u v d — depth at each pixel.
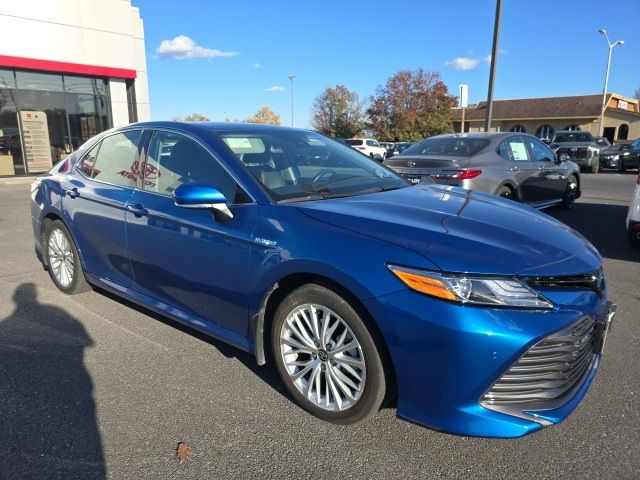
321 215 2.74
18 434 2.62
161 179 3.54
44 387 3.08
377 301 2.36
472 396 2.26
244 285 2.92
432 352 2.26
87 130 18.88
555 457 2.45
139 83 20.34
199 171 3.32
